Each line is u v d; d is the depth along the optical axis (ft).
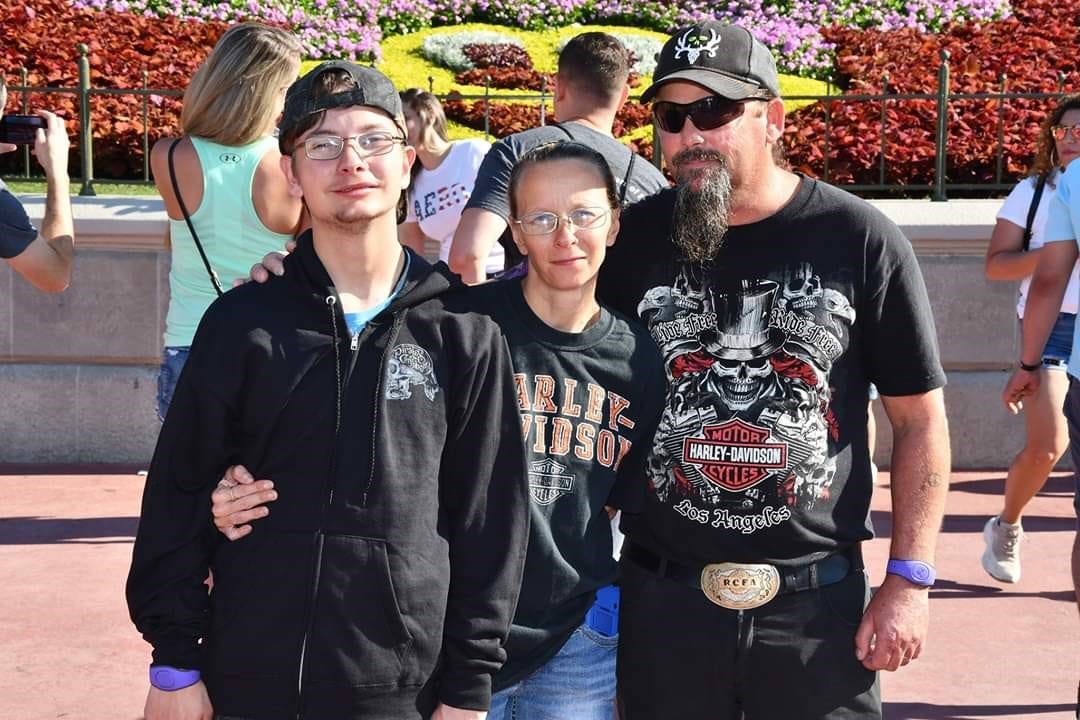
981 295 25.63
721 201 9.20
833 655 9.64
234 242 13.35
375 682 8.00
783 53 38.68
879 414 26.08
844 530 9.69
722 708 9.79
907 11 40.91
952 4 40.57
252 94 13.05
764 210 9.48
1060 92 26.84
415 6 42.09
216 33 35.22
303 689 7.95
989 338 25.77
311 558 7.96
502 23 43.75
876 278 9.45
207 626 8.29
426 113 20.18
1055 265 14.21
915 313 9.55
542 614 9.07
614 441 9.24
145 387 25.61
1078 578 13.32
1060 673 15.76
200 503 8.27
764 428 9.45
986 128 29.25
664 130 9.55
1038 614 17.78
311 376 8.06
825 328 9.40
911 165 28.50
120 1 36.65
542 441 9.10
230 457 8.27
